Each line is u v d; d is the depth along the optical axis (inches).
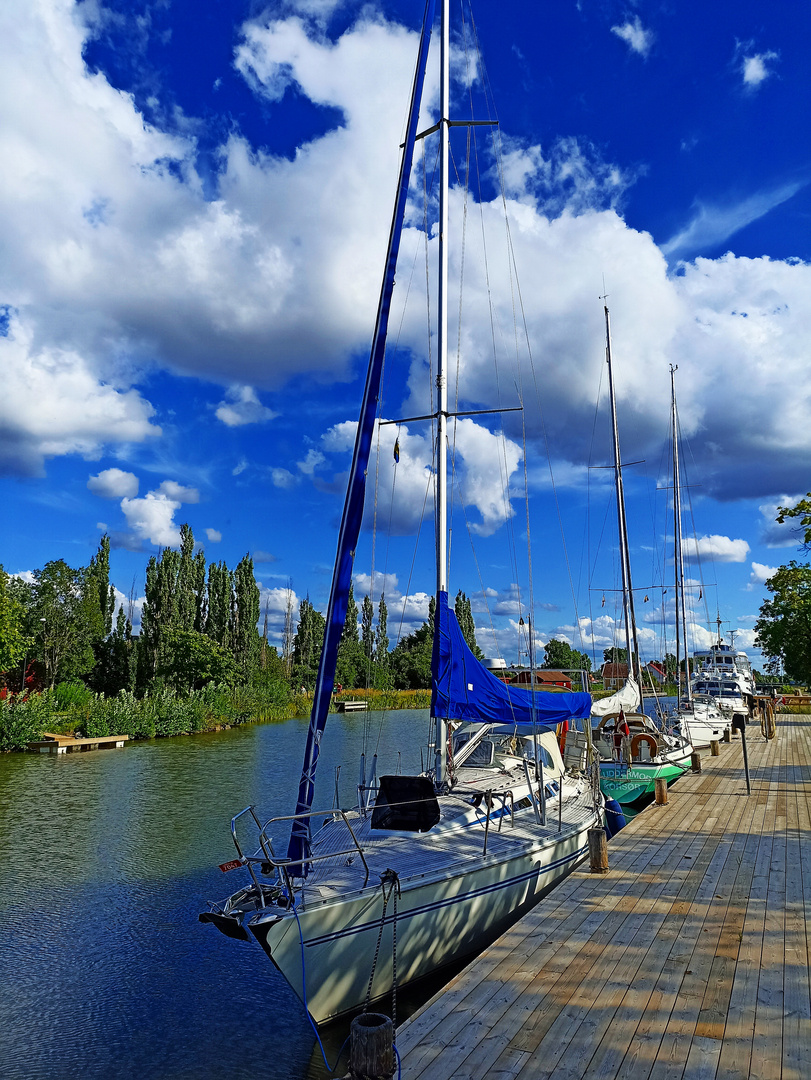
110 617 2158.0
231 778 868.0
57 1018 298.7
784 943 246.5
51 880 474.6
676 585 1077.1
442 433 397.4
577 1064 173.8
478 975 224.8
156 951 367.9
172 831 600.4
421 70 377.1
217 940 382.3
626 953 240.2
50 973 341.7
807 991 209.6
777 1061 173.2
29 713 1153.4
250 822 633.6
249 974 342.3
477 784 394.6
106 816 657.6
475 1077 168.9
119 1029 289.6
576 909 285.6
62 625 1691.7
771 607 1171.3
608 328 941.8
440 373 406.3
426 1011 201.8
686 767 658.8
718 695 1229.1
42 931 391.9
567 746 538.3
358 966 260.4
